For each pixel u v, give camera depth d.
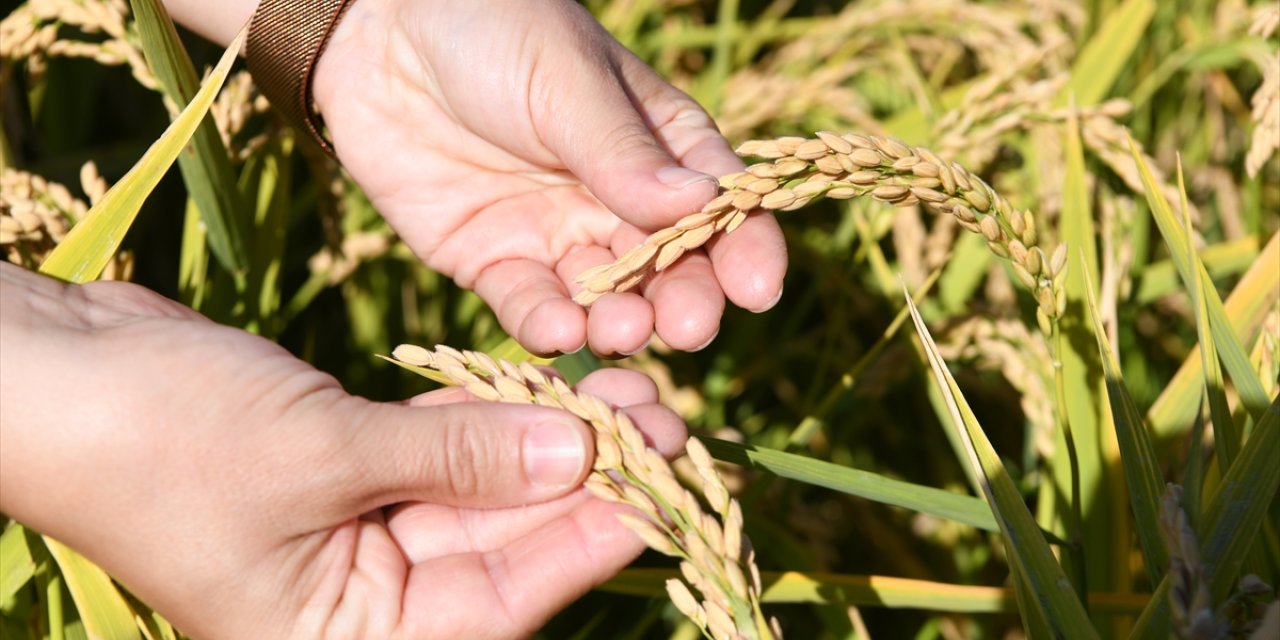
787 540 0.49
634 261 0.36
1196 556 0.31
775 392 0.66
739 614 0.32
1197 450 0.35
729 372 0.60
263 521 0.35
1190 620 0.31
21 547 0.39
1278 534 0.40
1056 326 0.39
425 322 0.61
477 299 0.59
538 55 0.42
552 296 0.44
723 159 0.42
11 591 0.39
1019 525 0.35
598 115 0.41
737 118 0.56
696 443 0.33
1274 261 0.43
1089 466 0.43
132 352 0.35
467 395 0.39
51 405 0.34
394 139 0.46
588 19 0.44
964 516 0.40
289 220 0.59
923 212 0.65
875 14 0.60
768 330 0.69
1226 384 0.47
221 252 0.46
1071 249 0.44
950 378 0.36
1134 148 0.41
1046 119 0.49
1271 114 0.42
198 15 0.47
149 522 0.35
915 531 0.58
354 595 0.36
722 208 0.35
